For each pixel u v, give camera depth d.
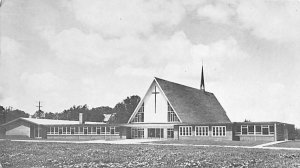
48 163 21.05
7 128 69.19
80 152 28.30
